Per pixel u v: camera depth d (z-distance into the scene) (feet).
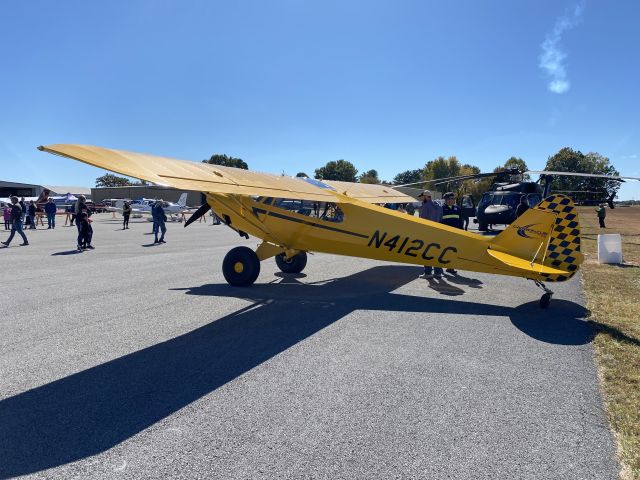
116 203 133.49
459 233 19.90
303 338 14.58
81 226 38.27
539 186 57.82
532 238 18.67
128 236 54.49
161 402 9.93
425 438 8.55
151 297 20.34
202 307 18.54
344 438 8.50
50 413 9.36
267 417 9.30
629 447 8.30
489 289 22.90
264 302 19.54
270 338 14.56
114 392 10.41
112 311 17.75
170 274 26.50
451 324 16.37
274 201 23.31
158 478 7.21
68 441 8.28
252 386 10.83
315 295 21.09
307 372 11.74
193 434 8.59
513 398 10.33
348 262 31.86
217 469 7.47
